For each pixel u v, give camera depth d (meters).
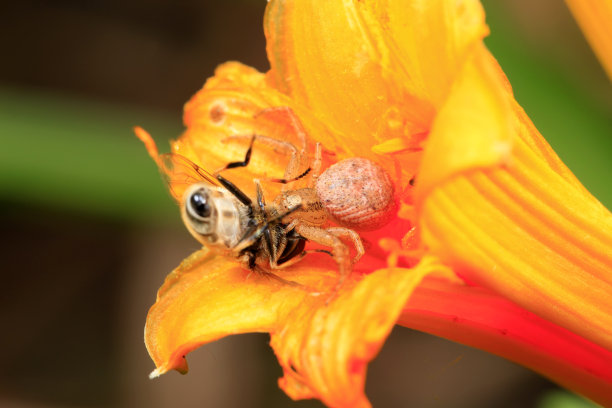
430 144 0.08
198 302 0.10
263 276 0.10
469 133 0.08
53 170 0.14
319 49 0.10
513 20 0.13
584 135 0.12
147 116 0.15
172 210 0.14
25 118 0.14
